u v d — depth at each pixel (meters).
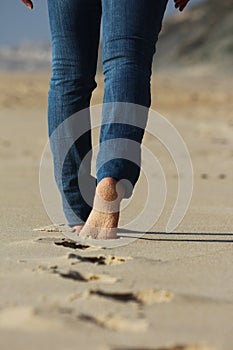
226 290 4.61
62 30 6.37
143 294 4.37
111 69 6.16
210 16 146.25
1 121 24.66
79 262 5.23
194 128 24.19
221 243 6.28
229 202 9.45
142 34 6.10
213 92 41.25
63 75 6.44
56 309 3.84
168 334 3.64
